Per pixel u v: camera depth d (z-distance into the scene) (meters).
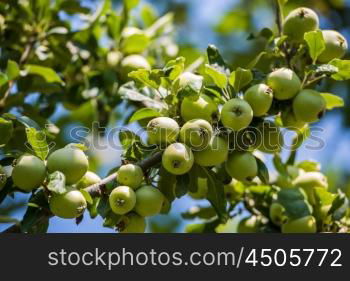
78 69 5.29
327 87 7.05
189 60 5.73
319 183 4.52
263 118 3.81
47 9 5.18
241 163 3.75
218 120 3.66
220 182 3.85
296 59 4.05
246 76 3.76
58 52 5.18
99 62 5.29
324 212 4.30
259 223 4.56
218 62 4.04
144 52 5.52
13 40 5.14
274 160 4.58
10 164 3.46
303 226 4.20
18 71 4.59
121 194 3.48
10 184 3.54
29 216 3.40
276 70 3.84
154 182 3.78
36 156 3.46
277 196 4.27
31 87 4.87
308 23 4.04
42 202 3.40
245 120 3.57
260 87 3.70
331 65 3.80
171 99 3.73
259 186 4.55
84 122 5.80
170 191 3.77
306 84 3.92
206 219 4.80
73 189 3.40
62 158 3.40
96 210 3.62
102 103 5.25
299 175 4.59
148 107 4.09
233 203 4.57
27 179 3.35
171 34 5.94
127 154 3.71
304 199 4.25
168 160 3.50
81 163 3.43
